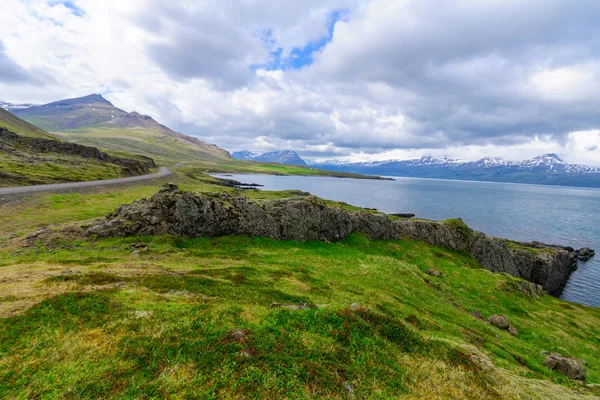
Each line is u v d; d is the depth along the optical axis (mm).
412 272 44062
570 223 164625
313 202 55125
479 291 47531
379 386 12289
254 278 27297
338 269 37875
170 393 9844
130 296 17016
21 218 42125
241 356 11953
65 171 95562
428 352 16453
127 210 38469
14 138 115375
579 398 17609
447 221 76375
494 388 14523
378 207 178000
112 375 10305
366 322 17000
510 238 122750
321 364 12656
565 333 38500
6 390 9258
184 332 13273
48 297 15508
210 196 45438
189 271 26328
